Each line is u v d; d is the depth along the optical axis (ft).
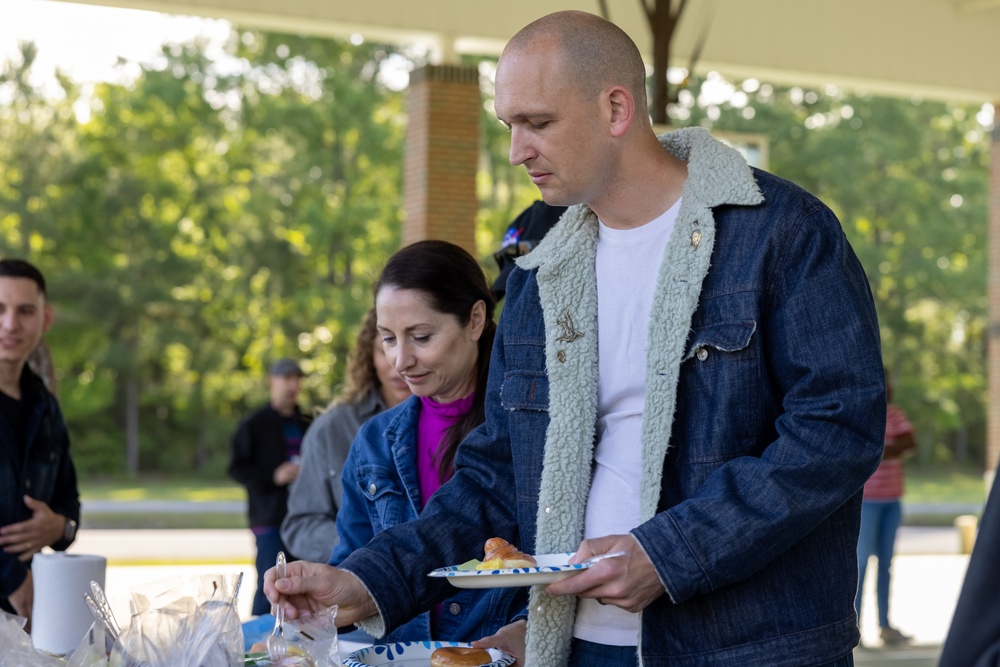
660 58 28.84
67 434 13.05
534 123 6.40
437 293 8.59
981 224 114.73
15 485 12.07
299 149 107.55
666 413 6.45
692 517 6.06
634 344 6.76
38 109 106.42
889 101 115.03
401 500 8.95
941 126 115.65
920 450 129.08
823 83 43.29
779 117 112.98
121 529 63.21
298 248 107.24
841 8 42.34
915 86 43.75
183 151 109.09
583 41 6.36
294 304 107.55
